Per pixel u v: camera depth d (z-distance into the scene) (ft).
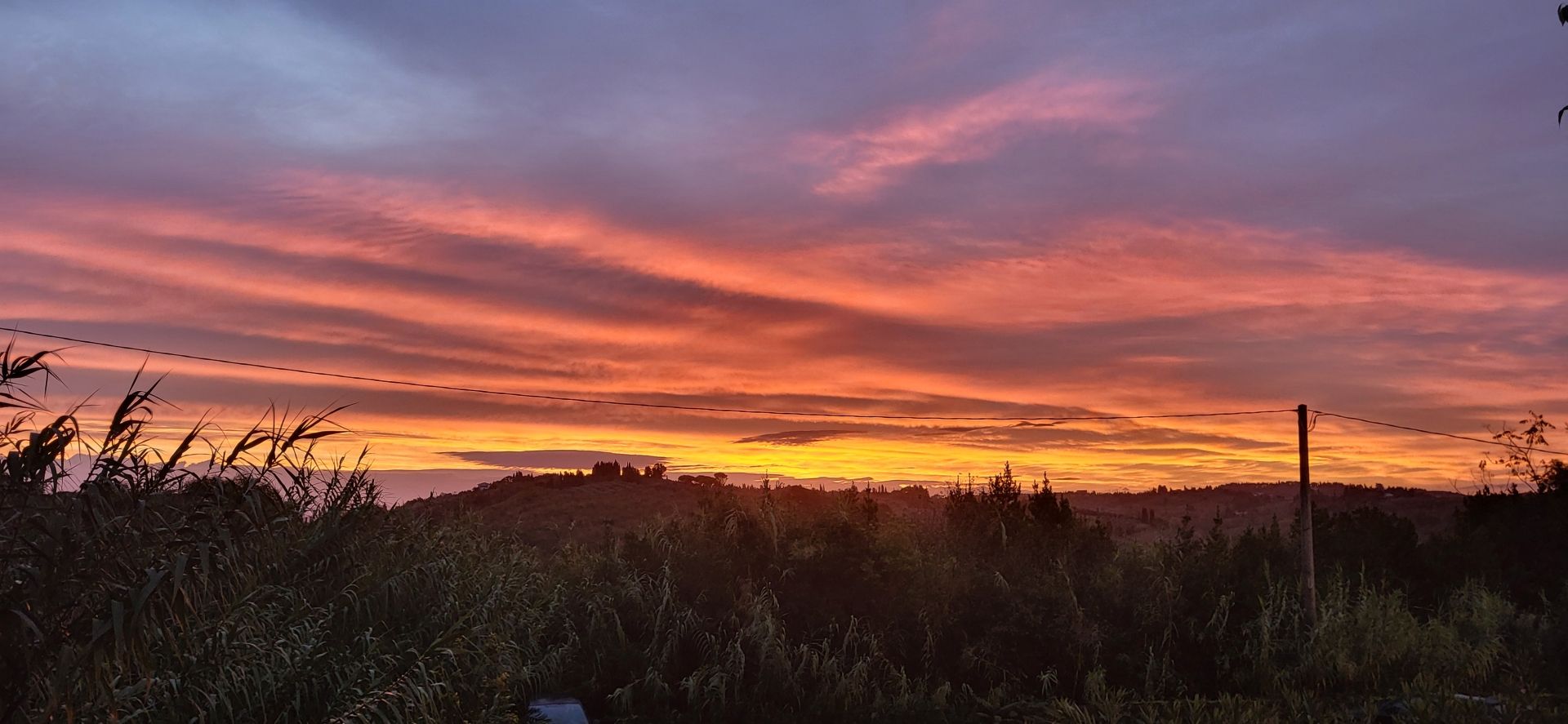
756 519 61.77
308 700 27.81
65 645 18.57
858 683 52.54
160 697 23.86
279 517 25.08
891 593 58.95
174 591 19.43
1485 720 32.91
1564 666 55.21
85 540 19.69
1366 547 77.51
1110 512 115.85
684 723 47.67
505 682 36.52
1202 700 36.78
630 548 60.90
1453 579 76.48
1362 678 56.80
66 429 20.17
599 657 51.52
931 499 74.33
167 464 21.76
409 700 28.58
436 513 48.34
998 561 65.26
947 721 49.52
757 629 53.42
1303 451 68.59
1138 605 62.49
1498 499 103.19
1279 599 63.98
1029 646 58.13
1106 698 44.86
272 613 29.91
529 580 51.80
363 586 34.42
